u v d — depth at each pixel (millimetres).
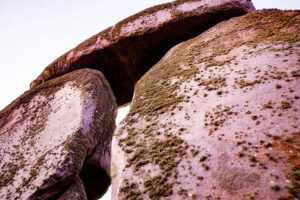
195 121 2854
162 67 4742
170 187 2209
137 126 3256
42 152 3934
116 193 2496
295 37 3455
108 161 4812
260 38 3898
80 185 3691
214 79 3436
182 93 3498
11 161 4102
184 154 2463
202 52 4383
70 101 4918
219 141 2422
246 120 2514
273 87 2754
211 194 1991
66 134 4043
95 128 4426
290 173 1846
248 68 3297
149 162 2576
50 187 3320
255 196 1812
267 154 2062
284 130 2207
